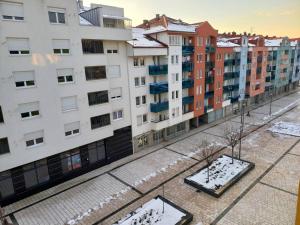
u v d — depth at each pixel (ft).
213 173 78.59
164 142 111.96
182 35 107.65
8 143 64.75
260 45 174.70
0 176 65.57
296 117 146.00
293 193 67.21
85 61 76.33
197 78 120.88
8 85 62.44
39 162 72.59
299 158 89.40
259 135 116.78
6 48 60.70
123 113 93.91
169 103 107.55
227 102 147.54
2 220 56.70
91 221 60.39
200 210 61.82
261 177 76.54
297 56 238.27
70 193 72.95
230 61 144.87
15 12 61.11
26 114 67.21
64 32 70.03
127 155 98.17
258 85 181.57
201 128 130.82
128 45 88.89
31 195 72.28
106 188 74.84
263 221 56.80
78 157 81.76
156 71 99.35
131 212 61.26
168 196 68.69
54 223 60.44
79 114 77.66
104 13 86.33
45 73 68.39
